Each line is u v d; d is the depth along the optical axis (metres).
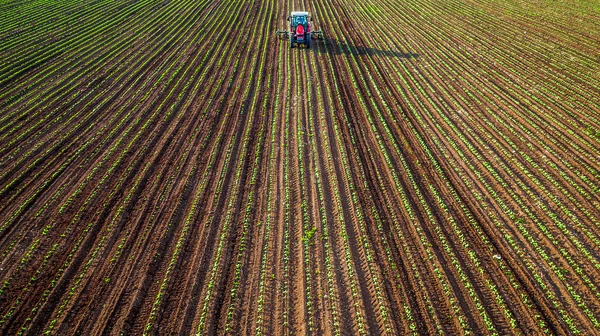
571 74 23.45
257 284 11.16
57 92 21.09
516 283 11.17
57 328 9.77
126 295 10.69
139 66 24.34
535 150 16.92
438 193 14.56
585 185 14.96
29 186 14.48
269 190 14.59
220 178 15.09
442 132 18.12
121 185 14.57
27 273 11.15
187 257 11.93
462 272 11.51
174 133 17.86
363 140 17.55
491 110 19.92
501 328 10.09
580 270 11.52
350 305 10.63
